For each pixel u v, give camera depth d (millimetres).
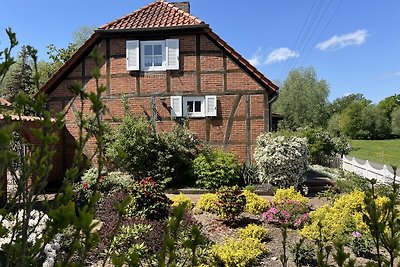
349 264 1451
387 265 1542
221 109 12148
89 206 1297
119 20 12648
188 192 10789
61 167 12062
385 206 1709
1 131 1096
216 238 6484
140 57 12414
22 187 1329
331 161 18344
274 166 10625
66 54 24547
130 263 1312
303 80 40156
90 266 4828
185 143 11617
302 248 5359
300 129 19766
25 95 1399
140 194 6820
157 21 12406
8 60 1378
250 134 12031
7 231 1396
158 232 5910
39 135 1260
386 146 39562
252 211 7938
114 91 12461
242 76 12047
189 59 12234
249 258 5281
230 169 11086
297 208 7184
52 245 3686
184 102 12266
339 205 6957
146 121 11836
